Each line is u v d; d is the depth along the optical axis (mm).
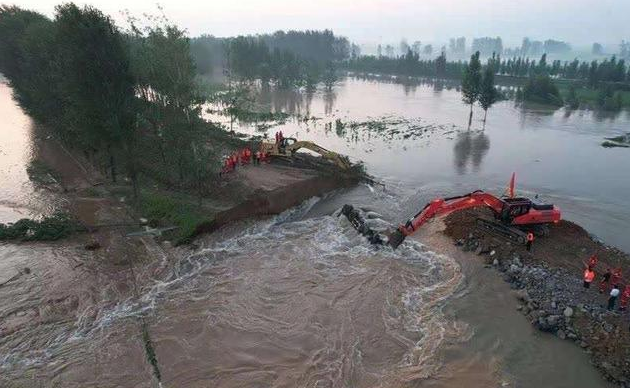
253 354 17062
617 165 43812
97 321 18812
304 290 21188
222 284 21641
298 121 64938
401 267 23141
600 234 27984
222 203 28938
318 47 184375
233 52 98250
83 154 39812
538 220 24375
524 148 50469
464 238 25125
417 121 66562
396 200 32969
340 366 16469
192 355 17000
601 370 16109
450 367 16422
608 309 18438
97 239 25547
